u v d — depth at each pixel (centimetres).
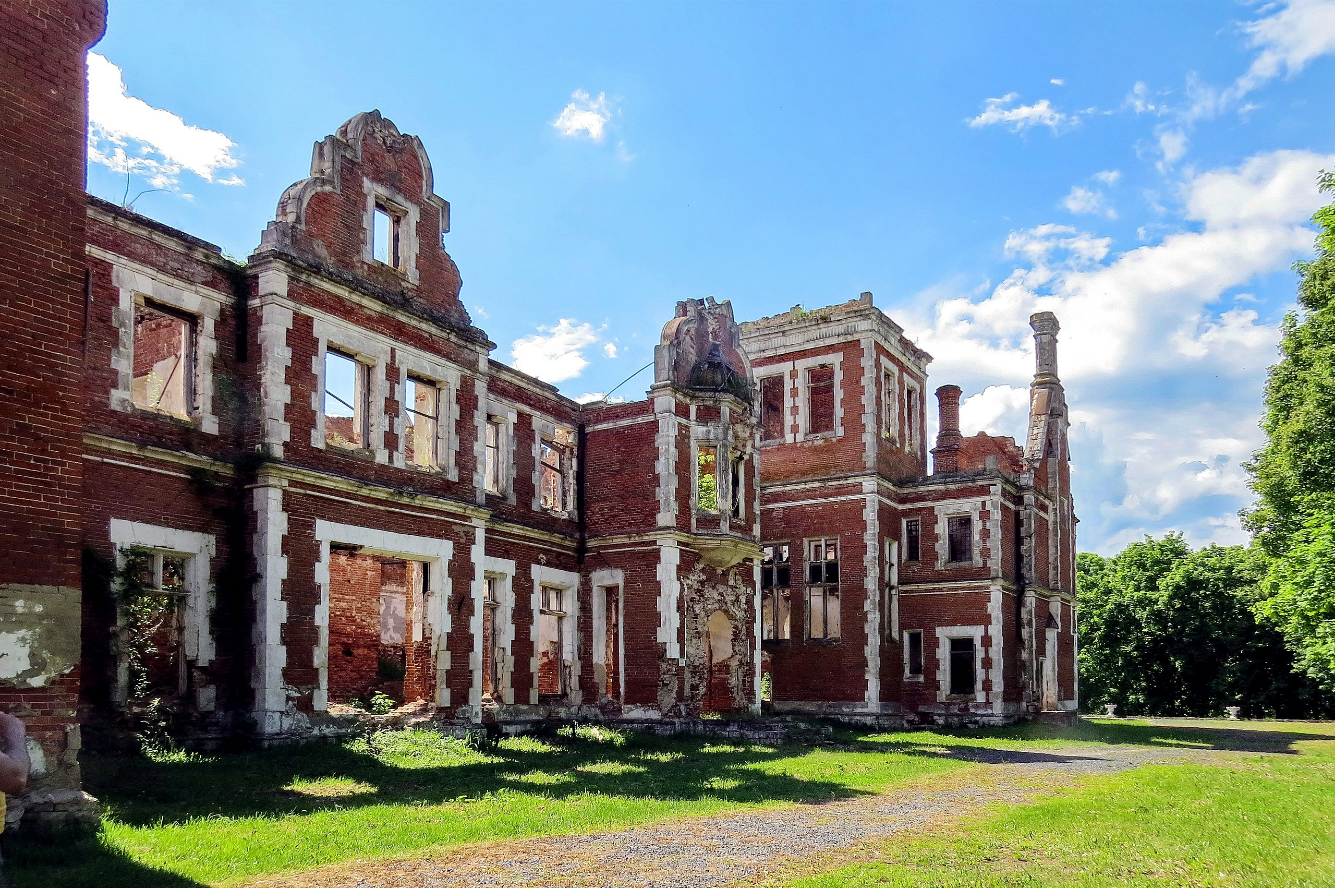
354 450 1928
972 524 3416
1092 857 1049
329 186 1944
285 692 1727
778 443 3550
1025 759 2275
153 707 1584
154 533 1639
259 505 1750
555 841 1066
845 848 1068
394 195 2105
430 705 2044
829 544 3419
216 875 868
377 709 2070
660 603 2630
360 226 2008
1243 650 5150
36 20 1046
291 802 1256
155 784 1311
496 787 1457
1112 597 5491
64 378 1028
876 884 891
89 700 1522
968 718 3322
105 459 1588
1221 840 1180
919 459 3753
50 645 982
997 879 920
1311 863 1050
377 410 1992
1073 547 4122
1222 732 3584
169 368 2111
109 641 1555
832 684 3300
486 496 2506
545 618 2906
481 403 2262
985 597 3353
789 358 3572
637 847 1043
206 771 1422
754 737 2472
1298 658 3991
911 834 1170
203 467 1714
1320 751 2711
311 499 1823
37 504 988
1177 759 2386
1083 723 3825
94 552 1555
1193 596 5272
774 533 3494
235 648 1730
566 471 2858
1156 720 4650
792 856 1017
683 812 1291
